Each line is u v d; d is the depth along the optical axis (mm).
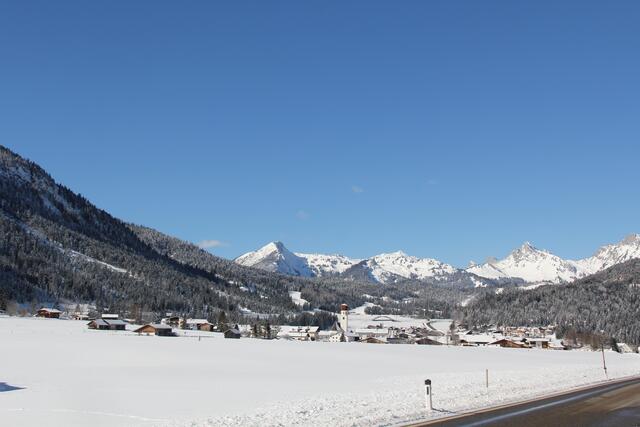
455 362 79562
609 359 109062
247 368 60062
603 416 24422
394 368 63844
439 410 25188
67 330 137250
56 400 31219
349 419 22047
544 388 38594
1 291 195875
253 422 21375
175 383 41938
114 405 29141
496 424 21422
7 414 25828
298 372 55562
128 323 195875
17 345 86875
